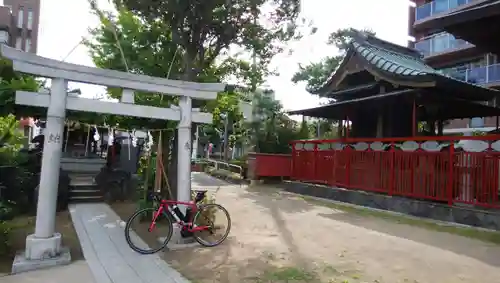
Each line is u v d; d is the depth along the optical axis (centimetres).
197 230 686
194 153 2655
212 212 827
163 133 998
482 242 669
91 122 949
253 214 954
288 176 1717
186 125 714
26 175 1020
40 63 569
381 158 1075
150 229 680
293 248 639
